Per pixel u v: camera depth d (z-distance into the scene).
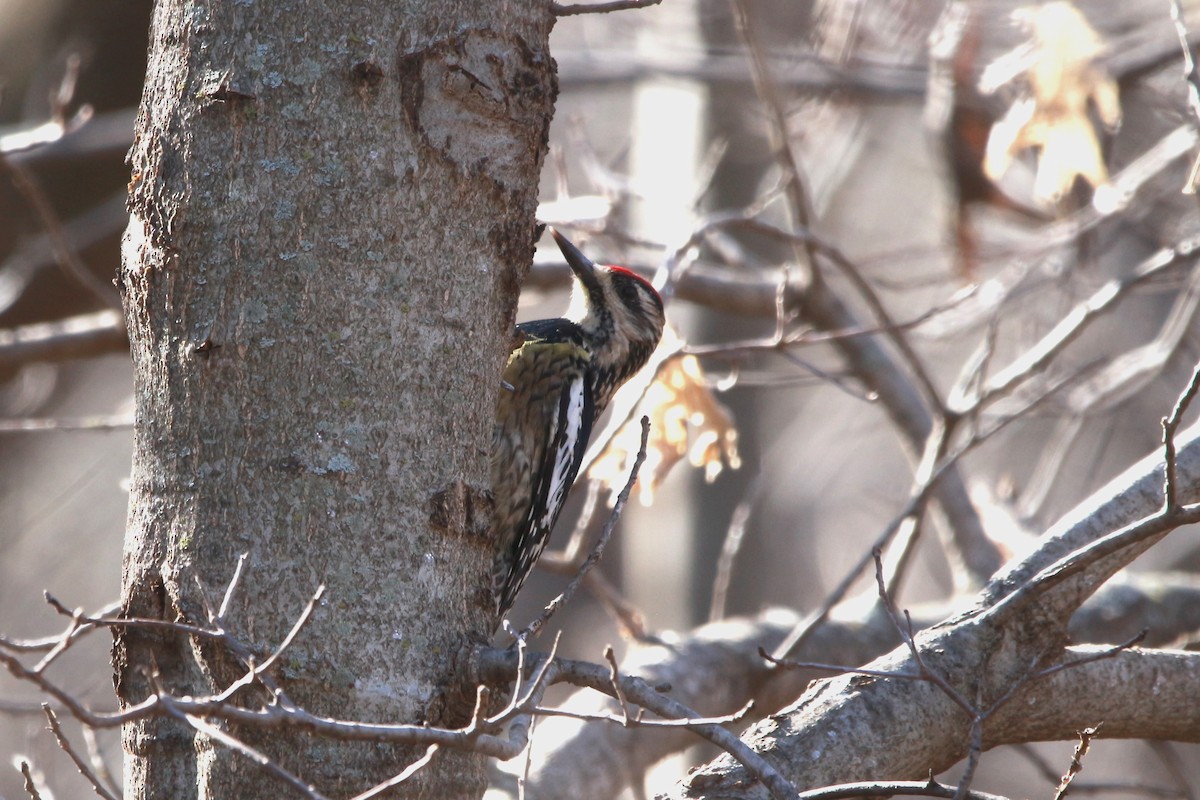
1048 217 15.04
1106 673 6.43
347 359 5.62
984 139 14.02
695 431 18.56
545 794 10.30
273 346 5.58
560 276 13.20
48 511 20.17
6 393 20.80
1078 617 11.91
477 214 5.95
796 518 23.08
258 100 5.62
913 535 9.99
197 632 4.99
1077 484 20.33
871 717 6.19
